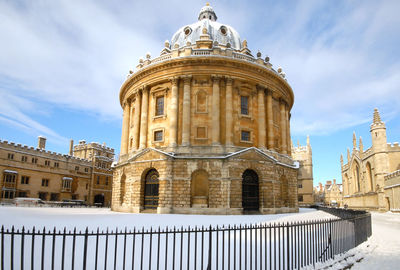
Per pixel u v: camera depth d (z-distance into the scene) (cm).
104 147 8856
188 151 3369
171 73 3644
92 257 1053
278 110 4216
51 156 7162
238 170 3234
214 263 1026
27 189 6538
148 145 3738
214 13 5347
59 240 1336
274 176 3459
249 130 3631
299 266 1020
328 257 1218
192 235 1495
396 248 1534
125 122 4341
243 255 1173
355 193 8512
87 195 8094
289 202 3781
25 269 935
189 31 4644
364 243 1594
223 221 2189
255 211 3300
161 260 1029
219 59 3541
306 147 9225
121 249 1166
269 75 3869
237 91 3656
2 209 3588
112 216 2552
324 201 12681
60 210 3759
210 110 3534
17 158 6397
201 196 3228
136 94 4022
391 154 6581
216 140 3400
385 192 6297
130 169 3603
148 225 1873
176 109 3544
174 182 3241
